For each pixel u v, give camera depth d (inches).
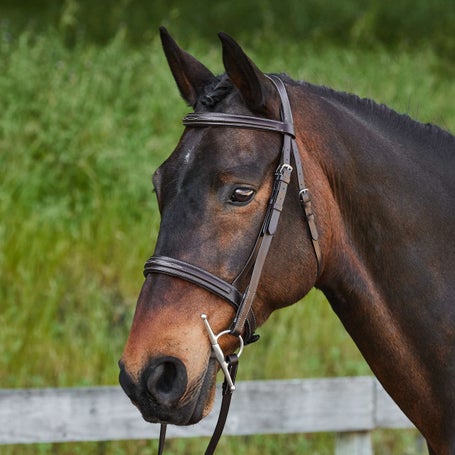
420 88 646.5
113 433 309.0
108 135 520.1
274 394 318.3
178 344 150.7
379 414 322.0
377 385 322.3
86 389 307.6
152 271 153.4
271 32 762.8
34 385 381.7
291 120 162.2
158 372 149.5
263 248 155.8
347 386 321.1
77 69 577.3
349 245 169.8
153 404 150.3
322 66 653.3
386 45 814.5
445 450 171.3
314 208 162.2
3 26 673.0
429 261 170.6
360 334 173.9
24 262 434.0
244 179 154.1
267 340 419.2
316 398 319.9
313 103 171.0
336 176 167.9
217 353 154.1
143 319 152.3
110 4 792.9
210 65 594.9
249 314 158.2
